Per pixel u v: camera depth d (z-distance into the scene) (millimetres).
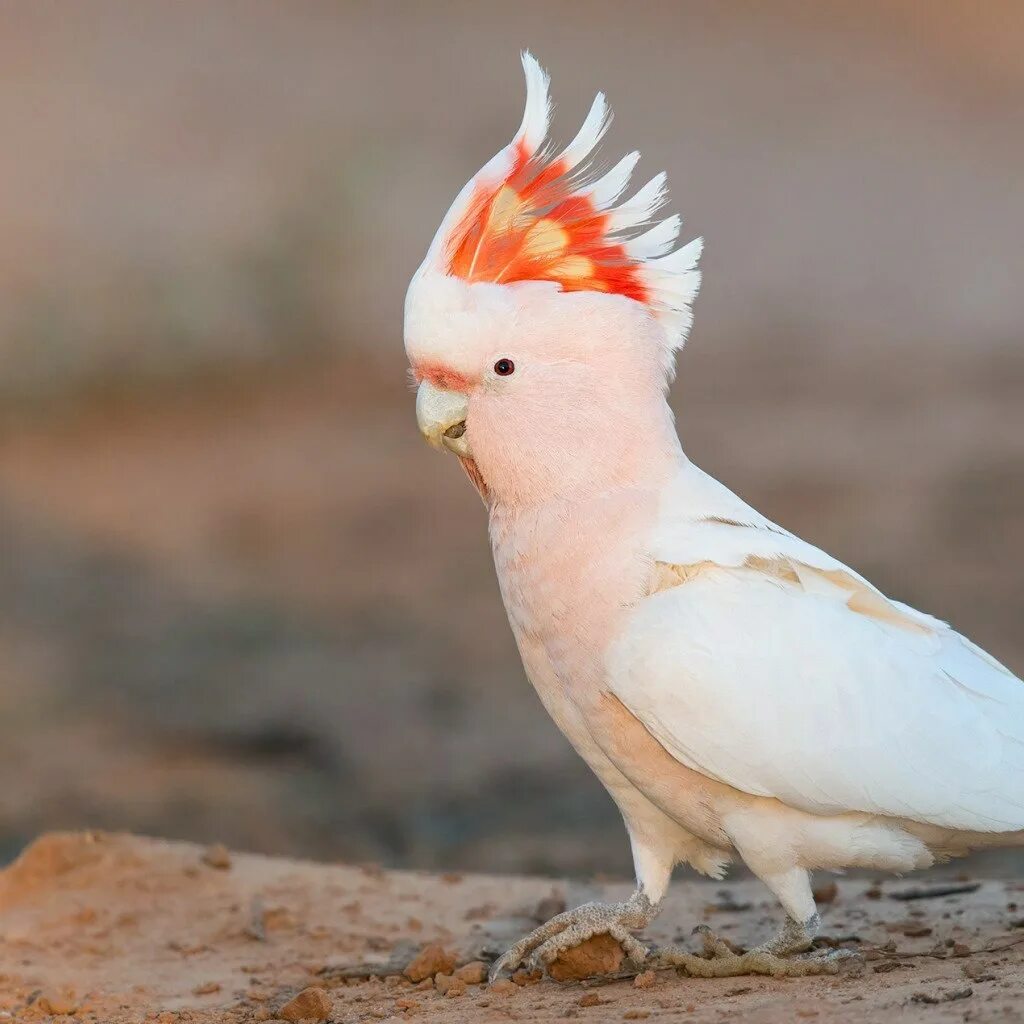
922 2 53312
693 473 7133
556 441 6930
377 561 21750
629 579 6820
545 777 14805
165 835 13641
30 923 9125
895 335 31688
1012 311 32844
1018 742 6781
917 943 7633
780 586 6836
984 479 23031
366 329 31719
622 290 7156
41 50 43562
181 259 31859
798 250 36594
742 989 6809
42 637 19172
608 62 46812
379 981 7902
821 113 44656
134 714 16734
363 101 41906
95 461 26297
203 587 20875
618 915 7289
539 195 7180
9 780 14945
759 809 6777
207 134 39062
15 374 28922
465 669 17891
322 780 14906
